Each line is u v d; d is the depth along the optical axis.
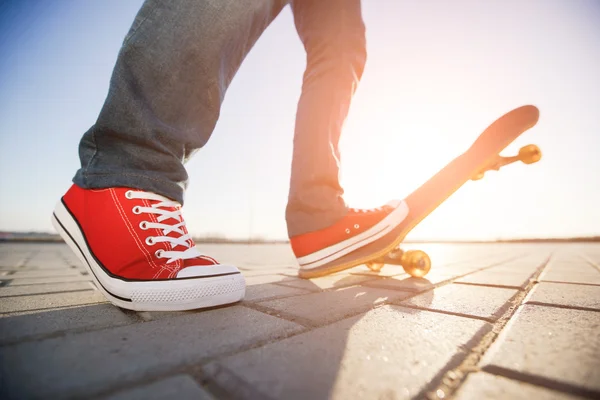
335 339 0.65
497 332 0.73
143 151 0.89
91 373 0.48
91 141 0.90
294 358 0.55
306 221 1.51
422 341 0.64
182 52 0.85
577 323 0.75
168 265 0.90
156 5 0.84
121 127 0.86
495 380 0.48
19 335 0.66
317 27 1.46
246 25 0.95
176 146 0.94
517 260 3.33
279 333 0.68
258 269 2.34
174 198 0.95
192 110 0.92
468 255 4.69
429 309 0.93
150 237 0.90
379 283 1.48
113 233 0.89
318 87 1.45
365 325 0.76
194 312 0.88
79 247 0.93
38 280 1.65
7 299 1.08
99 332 0.68
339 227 1.48
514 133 1.49
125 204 0.89
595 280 1.53
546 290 1.21
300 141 1.49
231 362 0.53
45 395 0.41
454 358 0.56
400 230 1.55
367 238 1.51
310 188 1.48
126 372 0.49
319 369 0.51
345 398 0.42
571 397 0.43
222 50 0.91
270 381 0.47
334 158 1.47
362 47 1.54
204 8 0.86
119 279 0.86
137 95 0.85
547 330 0.70
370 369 0.51
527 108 1.49
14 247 7.18
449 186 1.55
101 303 1.01
